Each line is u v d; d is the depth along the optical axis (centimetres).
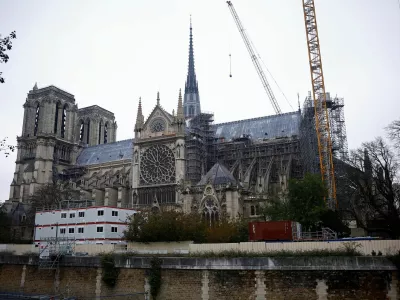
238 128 12925
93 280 5400
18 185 15250
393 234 6494
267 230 5425
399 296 3778
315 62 10681
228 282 4516
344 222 8319
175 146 11269
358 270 3991
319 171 9875
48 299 5397
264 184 9869
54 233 8325
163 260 4922
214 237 6241
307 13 10988
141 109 12394
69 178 14938
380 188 6606
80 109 18300
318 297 4094
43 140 14800
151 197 11281
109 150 15838
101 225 7819
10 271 6259
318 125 10238
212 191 8362
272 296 4278
